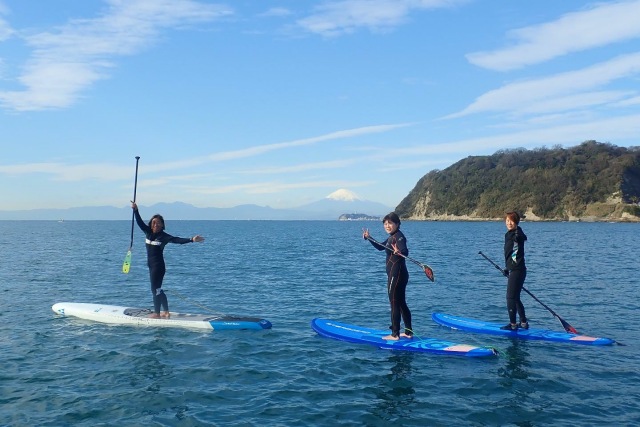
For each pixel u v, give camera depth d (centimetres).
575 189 13050
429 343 902
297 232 8031
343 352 874
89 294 1468
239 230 9338
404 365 804
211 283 1723
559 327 1070
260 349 885
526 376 751
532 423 590
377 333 972
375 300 1411
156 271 1066
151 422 586
